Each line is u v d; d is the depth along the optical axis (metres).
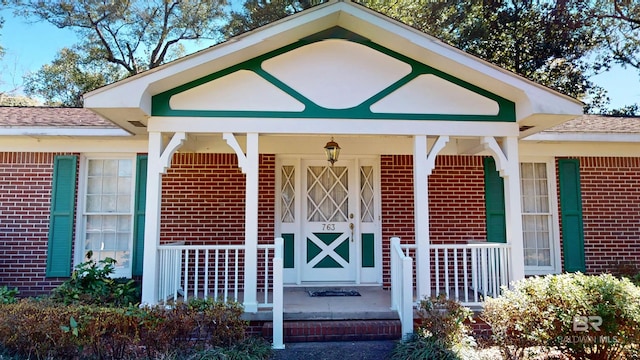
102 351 4.29
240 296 6.38
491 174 7.40
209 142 6.86
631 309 4.12
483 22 15.82
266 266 5.23
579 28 15.62
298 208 7.34
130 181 7.11
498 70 5.11
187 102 5.21
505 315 4.40
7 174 6.84
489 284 5.86
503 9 16.20
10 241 6.73
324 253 7.36
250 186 5.15
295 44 5.37
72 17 18.41
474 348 4.72
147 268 4.96
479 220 7.31
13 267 6.68
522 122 5.46
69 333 4.14
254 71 5.31
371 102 5.38
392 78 5.44
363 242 7.40
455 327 4.59
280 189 7.36
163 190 6.96
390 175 7.32
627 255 7.25
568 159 7.39
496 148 5.43
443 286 7.11
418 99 5.43
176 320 4.30
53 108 8.40
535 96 5.10
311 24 5.13
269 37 5.00
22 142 6.91
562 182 7.34
